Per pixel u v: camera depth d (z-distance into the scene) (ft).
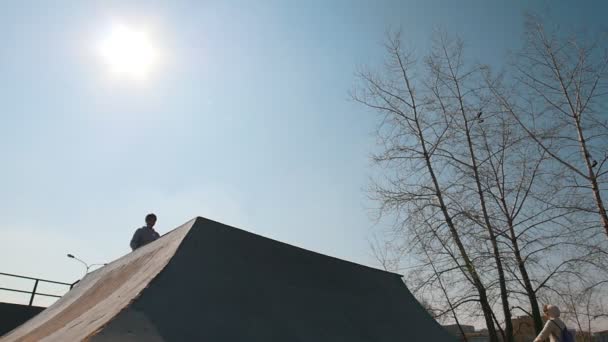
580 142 44.70
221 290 16.20
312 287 21.12
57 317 20.12
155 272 15.55
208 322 13.87
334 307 20.40
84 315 15.49
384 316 22.91
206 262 17.38
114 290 17.87
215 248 18.79
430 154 47.16
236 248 19.94
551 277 40.37
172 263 16.05
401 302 26.66
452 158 45.88
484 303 39.50
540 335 21.63
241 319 15.16
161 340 11.85
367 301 23.49
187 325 13.21
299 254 23.75
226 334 13.82
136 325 12.02
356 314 20.98
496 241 41.68
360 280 25.88
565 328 21.29
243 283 17.66
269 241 22.50
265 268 19.98
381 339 19.83
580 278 39.78
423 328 24.52
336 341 17.15
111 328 11.44
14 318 39.24
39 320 23.95
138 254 23.81
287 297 18.58
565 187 43.09
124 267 23.07
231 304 15.72
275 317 16.46
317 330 17.42
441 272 41.57
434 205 44.09
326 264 24.99
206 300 15.06
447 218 43.09
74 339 11.41
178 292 14.66
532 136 44.86
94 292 21.74
